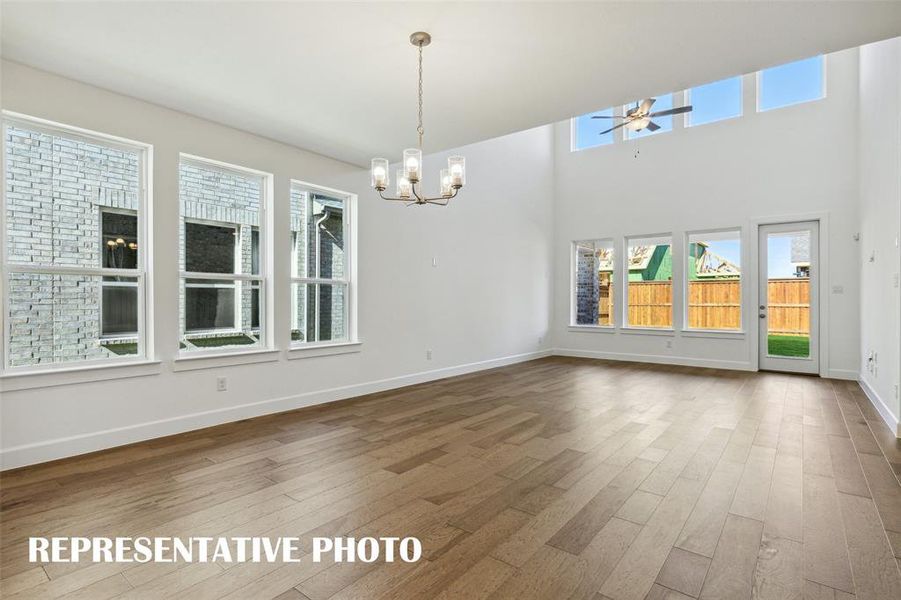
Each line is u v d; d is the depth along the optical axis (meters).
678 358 7.34
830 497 2.48
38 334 3.09
